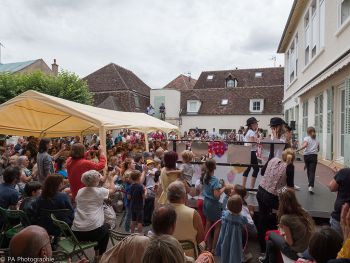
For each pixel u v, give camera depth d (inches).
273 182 182.4
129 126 391.9
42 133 454.6
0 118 367.2
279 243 146.7
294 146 547.8
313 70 505.7
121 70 1504.7
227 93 1454.2
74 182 195.8
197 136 1006.4
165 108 1477.6
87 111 338.0
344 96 385.4
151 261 63.2
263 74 1616.6
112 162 344.8
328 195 253.0
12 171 176.7
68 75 1082.1
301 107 641.0
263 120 1330.0
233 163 235.5
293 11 613.3
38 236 74.3
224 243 169.8
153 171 278.8
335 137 406.9
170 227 106.3
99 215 163.8
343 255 95.7
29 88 1019.3
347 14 354.3
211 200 195.3
